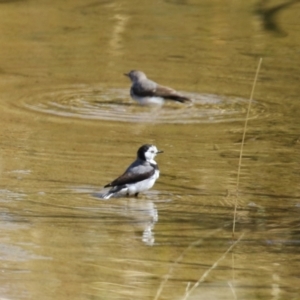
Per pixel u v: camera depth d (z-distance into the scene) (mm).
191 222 12438
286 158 15734
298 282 10477
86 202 13086
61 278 10344
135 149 15969
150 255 11172
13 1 29375
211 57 23875
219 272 10711
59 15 27953
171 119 18312
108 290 10070
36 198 13180
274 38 25797
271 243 11711
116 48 24688
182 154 15812
